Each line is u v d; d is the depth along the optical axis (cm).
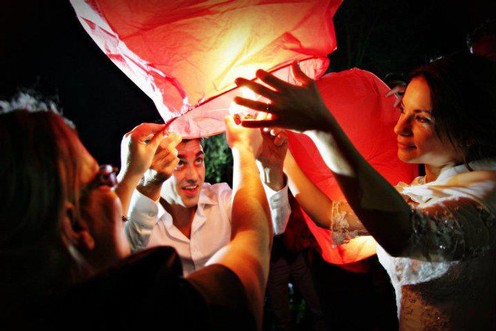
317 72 158
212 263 100
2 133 81
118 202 93
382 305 389
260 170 165
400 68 563
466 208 118
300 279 372
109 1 123
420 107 131
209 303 89
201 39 128
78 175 86
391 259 143
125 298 79
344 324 397
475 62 130
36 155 80
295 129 113
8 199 78
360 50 556
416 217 113
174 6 124
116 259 90
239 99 112
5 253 79
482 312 125
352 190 112
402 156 141
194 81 133
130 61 138
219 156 483
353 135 181
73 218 85
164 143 168
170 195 210
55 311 78
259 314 96
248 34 129
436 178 146
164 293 82
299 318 413
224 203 221
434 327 131
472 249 116
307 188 170
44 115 87
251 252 105
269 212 122
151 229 178
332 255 188
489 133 127
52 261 81
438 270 129
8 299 80
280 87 112
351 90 181
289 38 133
